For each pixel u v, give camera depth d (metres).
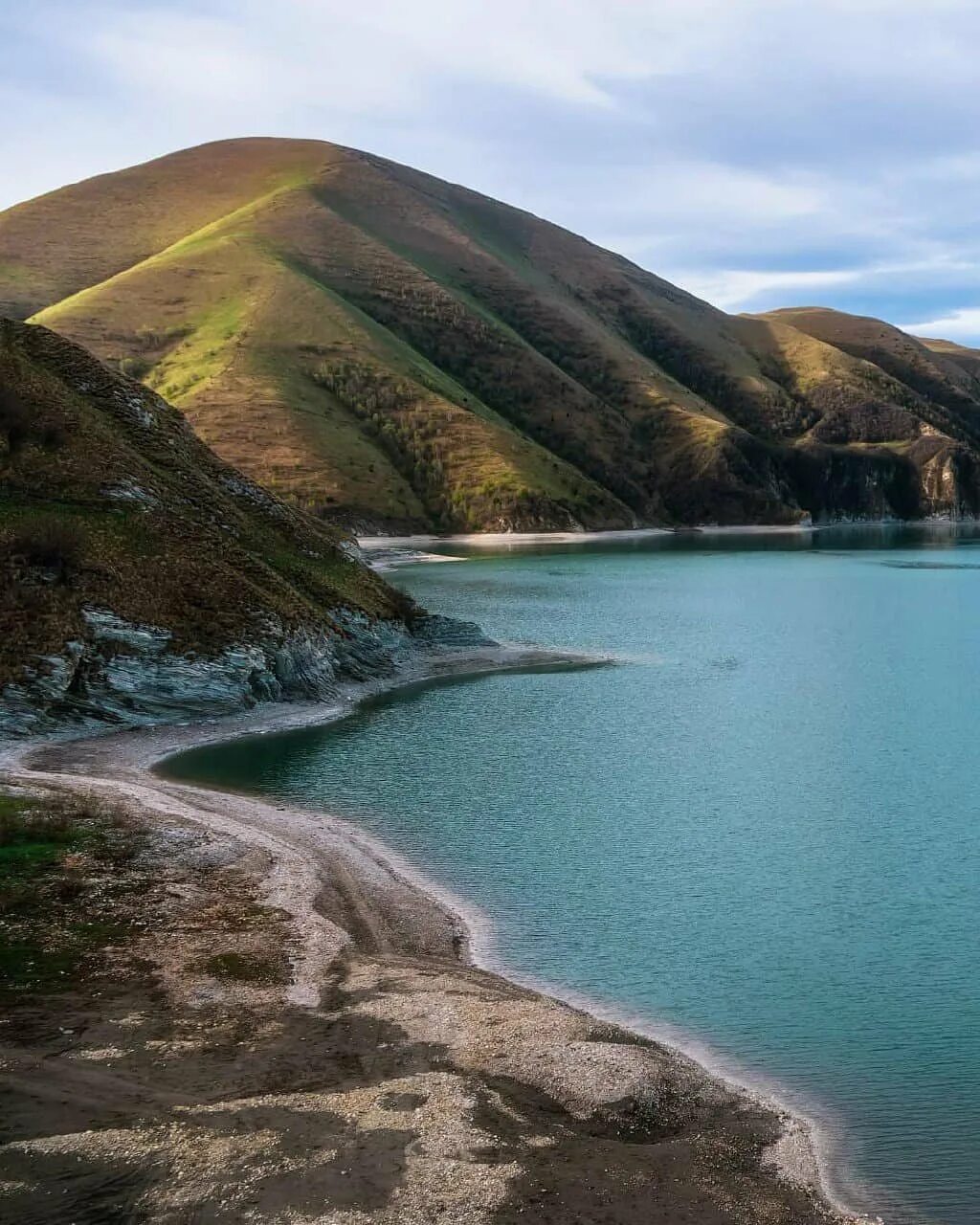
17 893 34.72
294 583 83.38
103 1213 19.09
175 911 34.34
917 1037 28.14
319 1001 28.34
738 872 40.59
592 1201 20.08
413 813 48.00
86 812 43.44
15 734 58.41
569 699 75.81
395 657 86.44
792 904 37.34
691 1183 21.06
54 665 61.25
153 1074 24.06
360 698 75.06
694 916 36.28
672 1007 29.80
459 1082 23.97
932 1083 25.91
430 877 39.81
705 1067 26.50
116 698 62.84
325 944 32.28
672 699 76.19
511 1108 23.22
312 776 54.09
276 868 39.00
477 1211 19.50
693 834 45.28
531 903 37.25
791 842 44.16
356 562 97.31
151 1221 18.92
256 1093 23.36
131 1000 27.91
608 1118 23.34
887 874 40.47
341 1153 21.02
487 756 58.78
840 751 60.44
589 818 47.31
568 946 33.78
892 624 119.75
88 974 29.39
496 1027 26.94
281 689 70.81
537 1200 19.97
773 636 109.12
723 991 30.75
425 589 154.75
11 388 79.50
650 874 40.34
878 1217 20.69
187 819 44.03
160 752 58.38
